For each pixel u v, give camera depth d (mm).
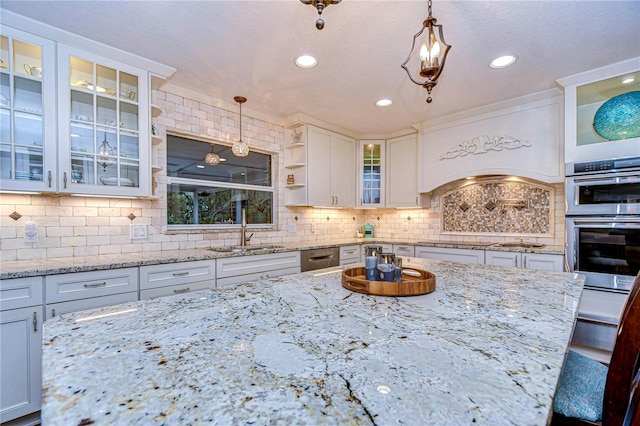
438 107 3186
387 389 536
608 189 2297
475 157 3293
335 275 1595
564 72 2410
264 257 2820
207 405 487
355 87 2709
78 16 1778
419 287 1183
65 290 1775
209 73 2467
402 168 4039
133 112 2285
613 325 2168
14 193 1998
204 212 3121
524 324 875
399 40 1992
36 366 1675
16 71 1831
